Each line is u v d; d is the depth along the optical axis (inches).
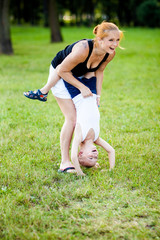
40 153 179.0
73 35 1189.7
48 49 749.3
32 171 156.3
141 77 423.8
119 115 253.3
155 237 108.3
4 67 493.7
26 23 2202.3
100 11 2233.0
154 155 178.5
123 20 2012.8
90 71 149.6
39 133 209.6
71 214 120.3
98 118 153.7
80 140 148.4
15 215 119.0
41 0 2031.3
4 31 644.1
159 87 360.5
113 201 129.8
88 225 114.5
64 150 159.5
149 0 1745.8
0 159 171.6
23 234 108.1
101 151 183.9
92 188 140.5
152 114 256.1
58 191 137.9
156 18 1670.8
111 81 396.2
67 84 152.9
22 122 232.8
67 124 156.9
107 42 136.7
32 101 290.8
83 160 148.3
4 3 633.6
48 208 125.6
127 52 694.5
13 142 196.1
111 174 153.1
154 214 120.9
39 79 399.5
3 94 315.6
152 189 139.9
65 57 148.3
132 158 173.3
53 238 106.7
